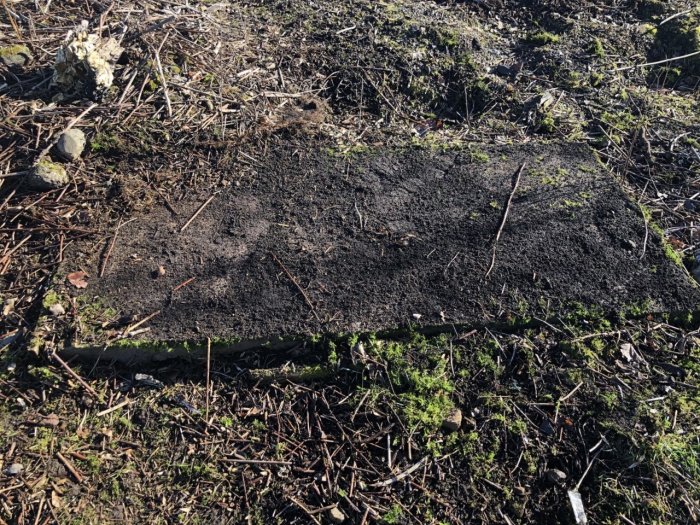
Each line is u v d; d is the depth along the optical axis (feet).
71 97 11.25
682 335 8.61
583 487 7.27
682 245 9.95
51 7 12.82
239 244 9.67
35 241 9.56
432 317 8.66
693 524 6.89
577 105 12.67
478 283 9.06
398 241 9.68
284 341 8.49
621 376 8.14
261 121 11.71
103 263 9.30
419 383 8.04
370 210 10.22
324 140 11.62
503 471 7.41
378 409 7.92
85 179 10.33
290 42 13.62
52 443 7.66
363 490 7.31
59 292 8.86
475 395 8.02
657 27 14.62
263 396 8.16
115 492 7.34
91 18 12.66
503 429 7.71
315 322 8.62
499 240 9.66
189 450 7.68
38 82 11.43
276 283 9.12
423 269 9.28
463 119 12.57
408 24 14.20
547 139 11.88
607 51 14.01
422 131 12.26
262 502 7.29
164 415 7.98
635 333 8.58
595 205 10.22
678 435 7.57
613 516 7.04
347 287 9.06
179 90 11.74
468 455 7.54
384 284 9.09
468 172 10.94
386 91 12.85
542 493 7.25
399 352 8.38
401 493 7.27
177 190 10.51
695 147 11.73
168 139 11.05
